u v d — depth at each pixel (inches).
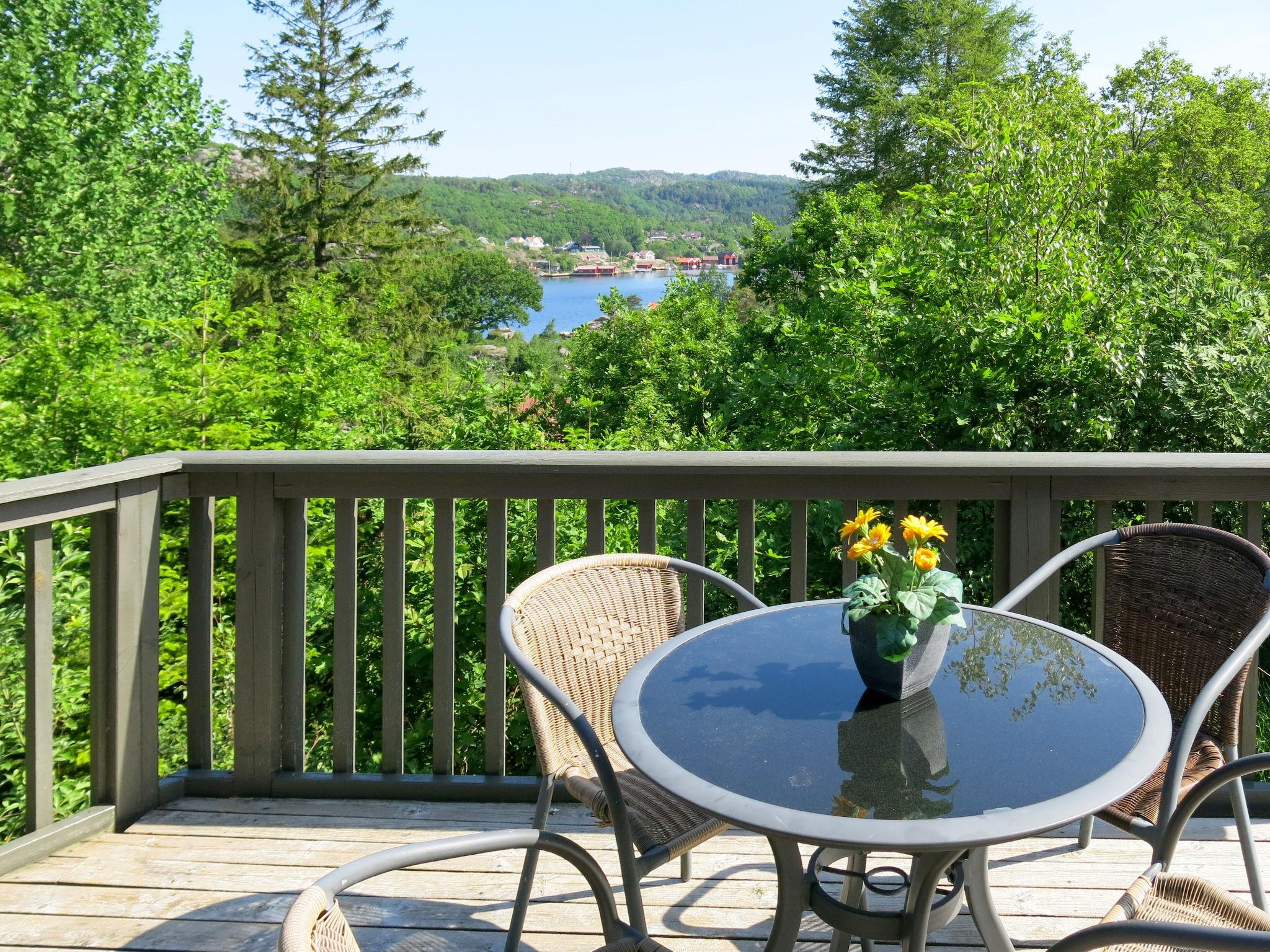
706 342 581.6
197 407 270.7
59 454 254.5
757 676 68.1
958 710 61.6
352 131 1048.8
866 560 63.5
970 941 81.8
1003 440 269.3
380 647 246.1
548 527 106.6
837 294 332.2
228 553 242.5
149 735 106.0
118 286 757.3
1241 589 80.2
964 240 299.1
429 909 88.1
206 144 830.5
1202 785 62.5
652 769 54.7
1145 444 278.8
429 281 1087.0
